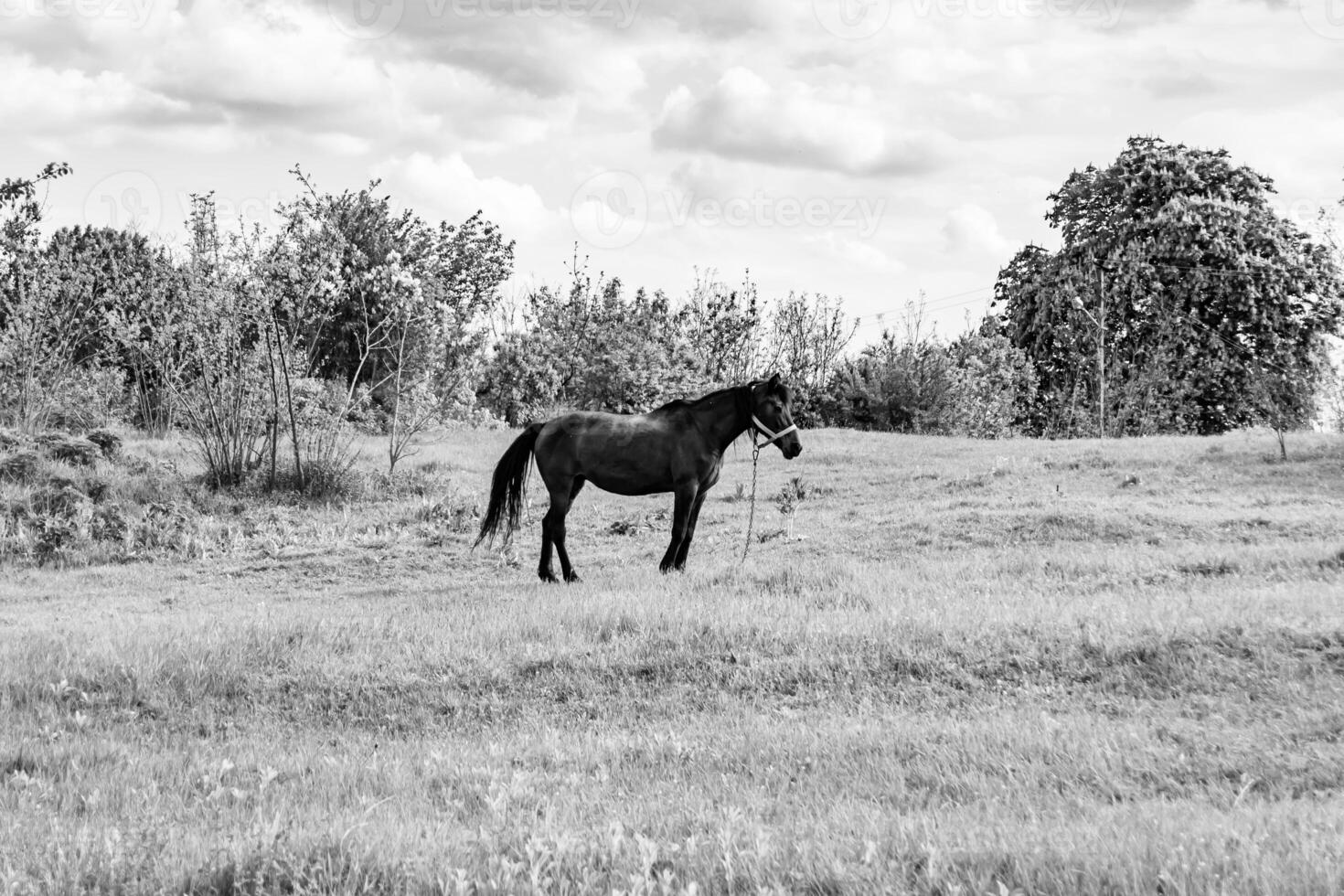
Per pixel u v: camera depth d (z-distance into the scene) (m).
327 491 23.38
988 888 4.32
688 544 14.95
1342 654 9.31
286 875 4.49
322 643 10.90
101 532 19.28
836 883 4.43
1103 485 22.77
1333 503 19.45
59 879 4.53
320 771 7.10
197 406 24.83
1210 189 43.66
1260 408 29.28
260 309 24.33
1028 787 6.66
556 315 46.91
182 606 14.75
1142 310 44.03
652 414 14.91
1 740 8.07
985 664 9.70
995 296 50.72
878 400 46.28
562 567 15.27
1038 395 48.56
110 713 9.16
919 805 6.29
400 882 4.47
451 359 37.25
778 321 54.31
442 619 12.02
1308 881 4.23
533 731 8.73
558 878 4.44
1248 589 12.22
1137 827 5.27
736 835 4.99
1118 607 11.04
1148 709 8.63
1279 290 40.97
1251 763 7.09
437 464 27.61
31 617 13.59
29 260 28.66
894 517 20.22
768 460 30.50
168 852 4.86
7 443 23.27
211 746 8.30
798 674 9.69
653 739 7.99
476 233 45.25
